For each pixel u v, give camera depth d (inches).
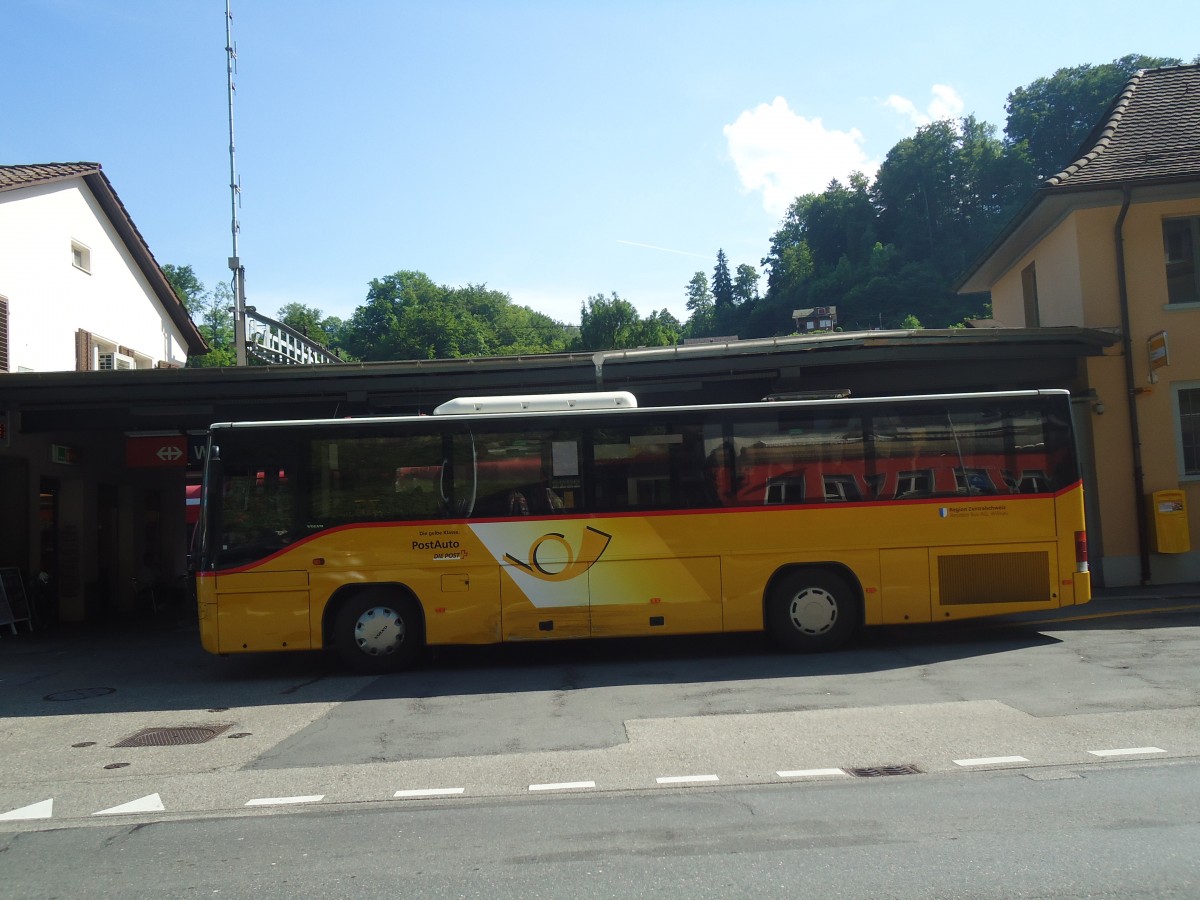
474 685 385.7
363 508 416.8
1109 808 212.4
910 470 434.9
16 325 774.5
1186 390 626.2
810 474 431.5
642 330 3737.7
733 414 432.1
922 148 3681.1
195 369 554.3
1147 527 613.9
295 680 414.3
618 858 191.3
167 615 841.5
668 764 259.8
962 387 615.8
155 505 990.4
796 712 315.6
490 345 3909.9
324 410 605.6
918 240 3612.2
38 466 729.0
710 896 170.9
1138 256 632.4
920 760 255.6
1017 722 291.0
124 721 345.4
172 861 198.4
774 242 4441.4
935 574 431.2
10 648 588.1
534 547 418.9
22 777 271.6
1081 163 651.5
